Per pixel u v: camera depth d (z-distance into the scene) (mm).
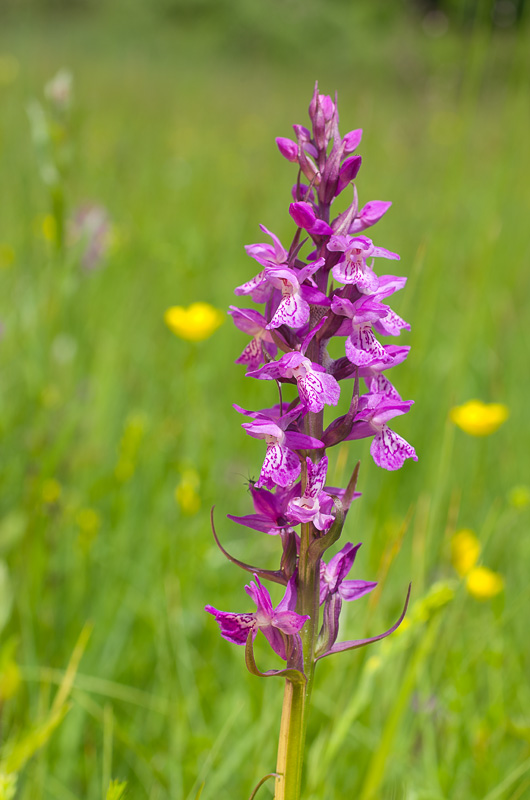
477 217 1286
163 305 1133
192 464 756
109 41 4379
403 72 2910
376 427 462
